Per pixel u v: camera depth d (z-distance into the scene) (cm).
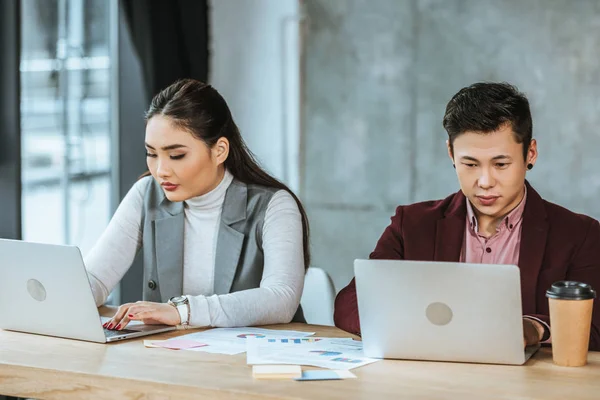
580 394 174
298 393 174
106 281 267
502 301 191
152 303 232
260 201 262
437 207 243
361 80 499
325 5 501
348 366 195
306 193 514
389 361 200
